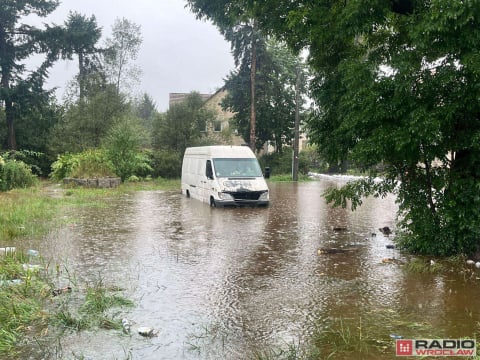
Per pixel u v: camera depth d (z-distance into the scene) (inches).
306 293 251.9
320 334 195.6
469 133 306.3
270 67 1517.0
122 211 593.0
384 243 392.8
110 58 1777.8
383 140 305.1
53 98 1424.7
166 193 871.1
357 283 271.4
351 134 342.3
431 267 304.5
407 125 298.2
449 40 280.1
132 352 176.7
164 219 525.3
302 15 364.2
